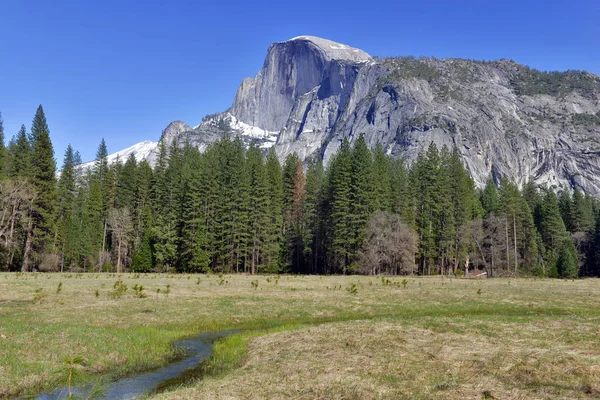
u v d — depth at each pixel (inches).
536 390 412.2
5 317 871.1
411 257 2898.6
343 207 3070.9
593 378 445.7
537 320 852.0
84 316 946.1
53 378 547.8
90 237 3171.8
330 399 410.9
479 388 423.8
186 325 956.0
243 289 1593.3
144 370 618.5
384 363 535.5
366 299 1347.2
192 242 3034.0
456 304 1262.3
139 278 2123.5
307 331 791.1
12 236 2463.1
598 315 991.0
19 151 2925.7
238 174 3238.2
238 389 458.6
